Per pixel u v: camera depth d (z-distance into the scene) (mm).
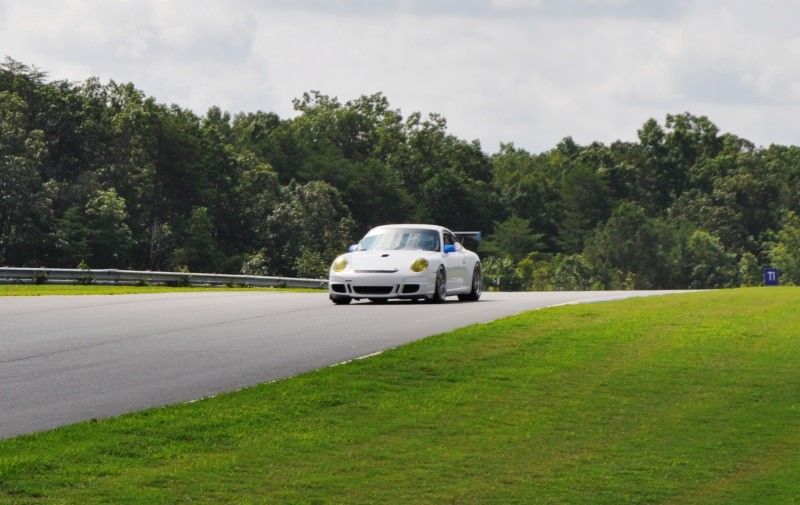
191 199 181375
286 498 13461
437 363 21688
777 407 19281
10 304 35125
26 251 143250
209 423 16516
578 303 32812
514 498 13898
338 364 21312
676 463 15766
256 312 31734
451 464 15219
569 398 19359
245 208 183750
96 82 184375
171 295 40656
